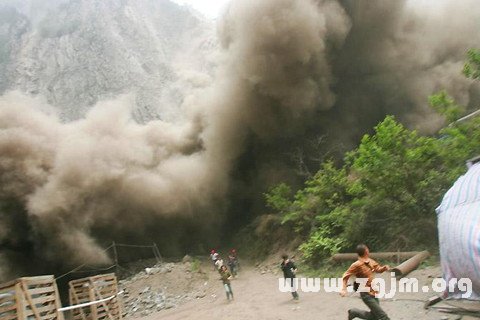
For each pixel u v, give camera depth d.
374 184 12.48
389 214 13.39
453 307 6.45
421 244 11.66
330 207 16.44
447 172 11.91
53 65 39.25
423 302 7.34
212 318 10.85
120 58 39.88
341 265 13.47
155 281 19.41
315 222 17.22
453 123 11.33
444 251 6.89
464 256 6.11
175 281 19.27
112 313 13.55
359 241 13.80
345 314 7.88
